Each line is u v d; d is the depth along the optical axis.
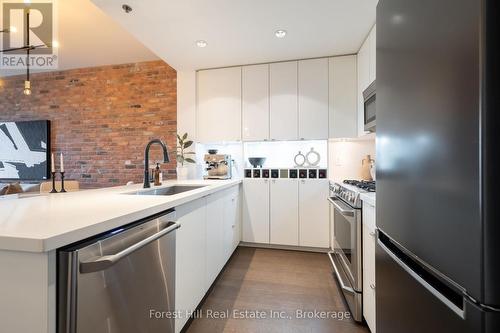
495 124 0.51
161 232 1.12
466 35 0.56
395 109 0.93
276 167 3.18
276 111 3.01
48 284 0.70
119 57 3.63
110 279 0.90
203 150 3.40
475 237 0.53
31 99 4.18
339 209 1.88
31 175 4.12
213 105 3.18
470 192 0.55
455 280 0.60
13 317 0.73
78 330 0.76
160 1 1.87
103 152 3.95
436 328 0.68
